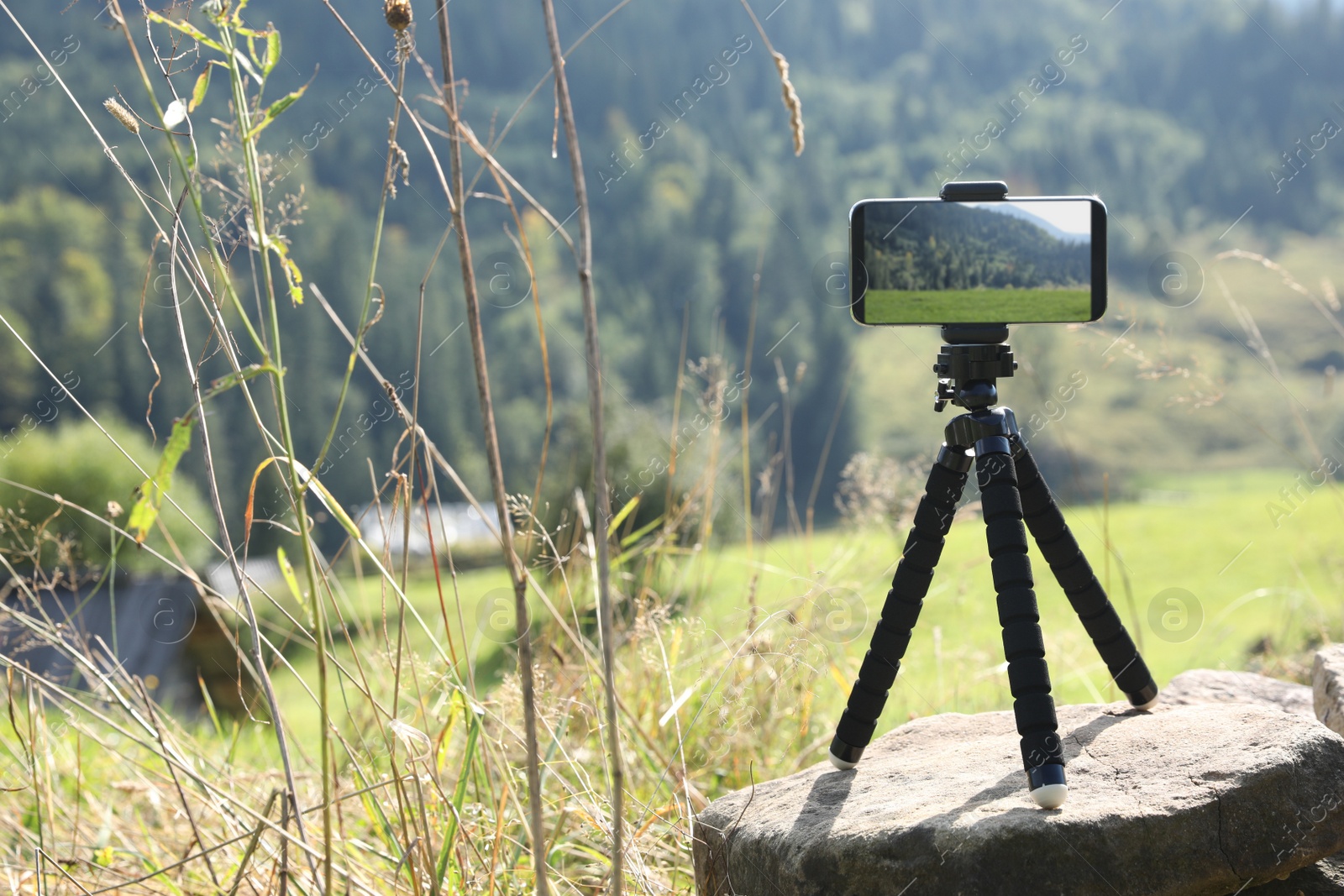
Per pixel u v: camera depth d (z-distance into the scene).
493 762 1.67
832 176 48.53
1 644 1.79
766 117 55.84
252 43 1.02
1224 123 62.25
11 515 1.77
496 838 1.44
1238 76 64.62
